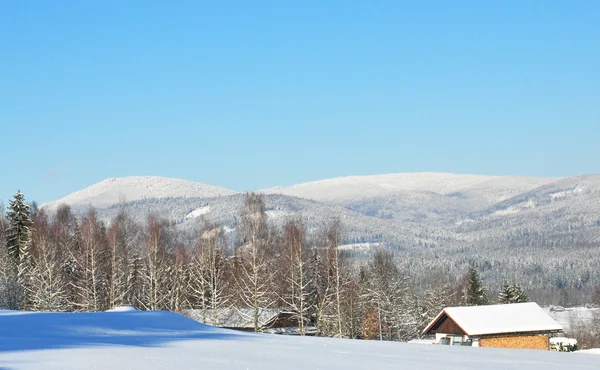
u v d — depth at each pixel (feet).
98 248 193.57
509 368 47.42
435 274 447.42
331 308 185.37
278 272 183.83
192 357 45.24
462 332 174.29
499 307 181.37
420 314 316.81
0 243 211.41
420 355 54.85
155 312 82.58
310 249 197.57
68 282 195.83
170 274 198.18
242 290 173.06
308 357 49.01
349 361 47.75
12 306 185.68
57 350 46.16
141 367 39.37
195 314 186.39
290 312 180.45
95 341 54.24
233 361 44.29
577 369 47.60
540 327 171.32
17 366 38.55
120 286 190.39
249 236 177.68
